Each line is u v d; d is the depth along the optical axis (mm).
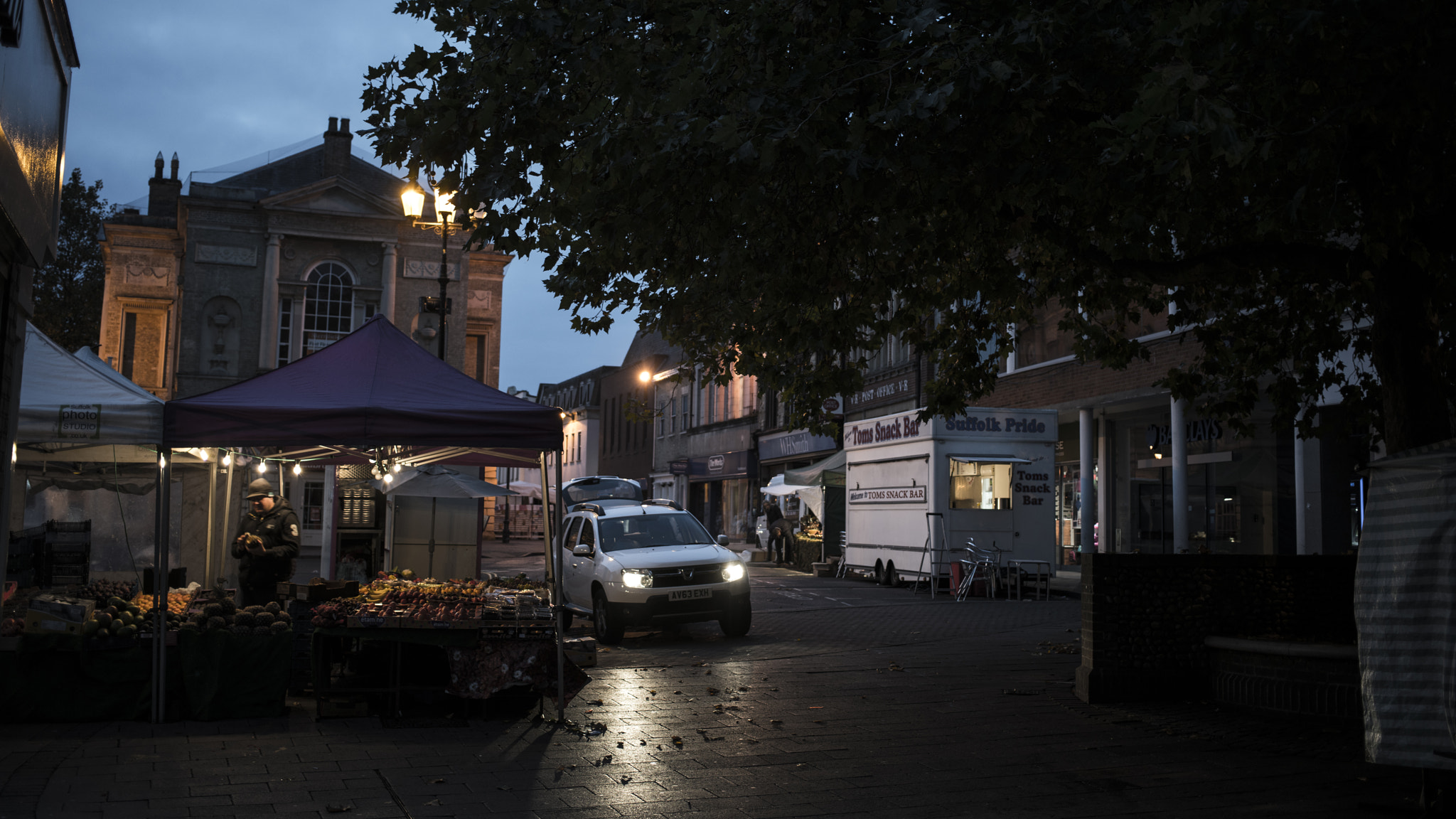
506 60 7184
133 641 8570
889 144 6336
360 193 35688
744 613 14742
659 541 15453
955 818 5895
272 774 6770
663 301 9703
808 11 6992
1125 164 6480
